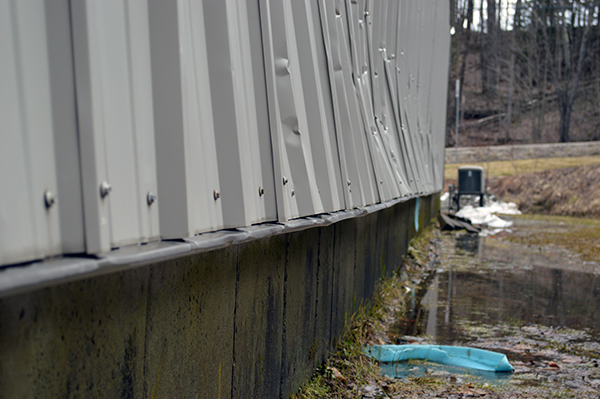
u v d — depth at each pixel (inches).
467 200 1087.0
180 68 77.4
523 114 1895.9
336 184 158.7
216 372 101.5
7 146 49.3
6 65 49.5
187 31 83.4
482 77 2006.6
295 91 132.8
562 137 1776.6
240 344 112.8
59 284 55.8
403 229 410.9
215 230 89.7
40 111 53.8
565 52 1831.9
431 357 210.5
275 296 133.0
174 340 84.9
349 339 202.8
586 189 1106.1
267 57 113.0
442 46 611.2
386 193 236.5
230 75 95.3
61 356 59.2
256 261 119.5
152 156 74.1
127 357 72.3
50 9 55.8
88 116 58.4
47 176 54.4
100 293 65.9
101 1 62.6
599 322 273.7
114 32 65.4
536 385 186.2
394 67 286.7
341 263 198.5
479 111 1953.7
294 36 136.9
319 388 161.6
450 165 1585.9
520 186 1273.4
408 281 355.3
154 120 74.9
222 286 102.3
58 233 55.9
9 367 51.6
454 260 468.8
